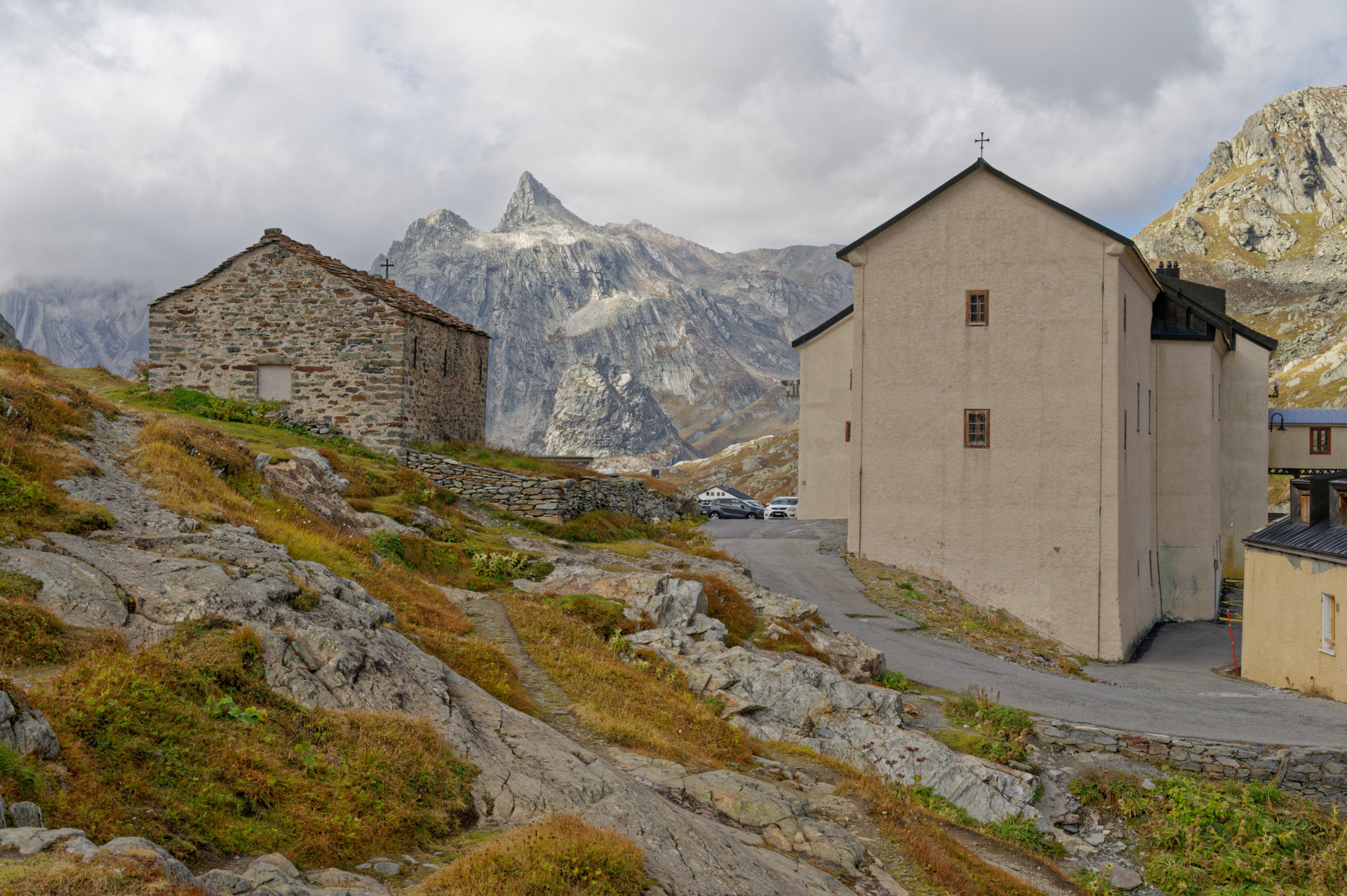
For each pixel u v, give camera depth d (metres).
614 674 15.26
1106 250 32.53
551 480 27.67
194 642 8.41
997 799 15.52
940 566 34.06
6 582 8.16
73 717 6.59
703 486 157.75
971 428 33.91
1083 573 32.38
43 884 4.63
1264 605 26.56
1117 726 19.17
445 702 10.05
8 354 18.97
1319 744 17.89
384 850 7.07
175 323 30.30
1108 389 32.41
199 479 15.31
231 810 6.63
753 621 22.48
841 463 48.41
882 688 18.88
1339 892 14.66
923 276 34.50
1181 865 14.95
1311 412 53.00
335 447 27.92
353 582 12.70
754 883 8.72
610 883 7.18
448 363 33.12
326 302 29.50
